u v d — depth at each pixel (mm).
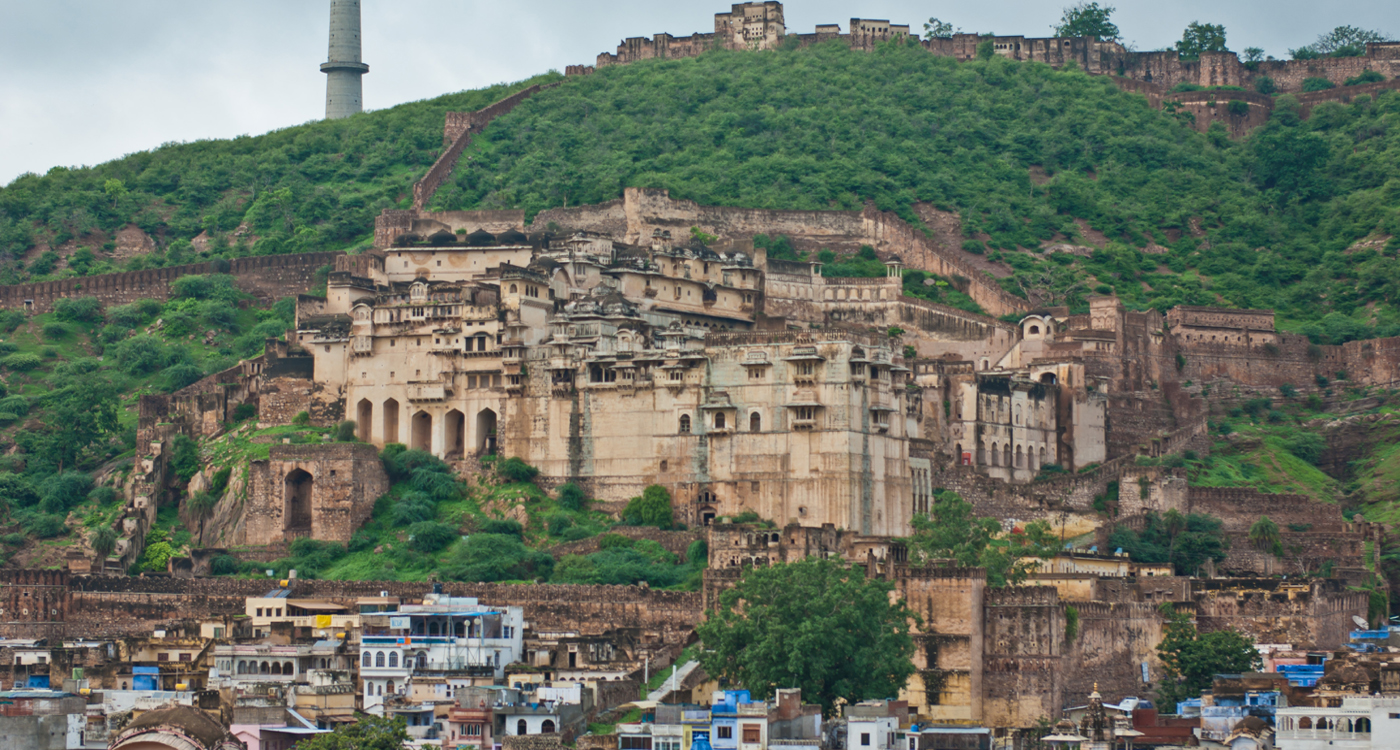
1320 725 150750
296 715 154875
